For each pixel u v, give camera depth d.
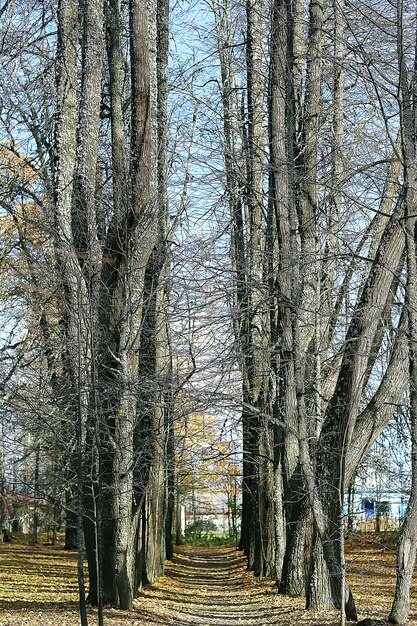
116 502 14.31
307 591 14.99
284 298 13.78
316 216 15.55
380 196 15.56
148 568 23.06
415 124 11.91
